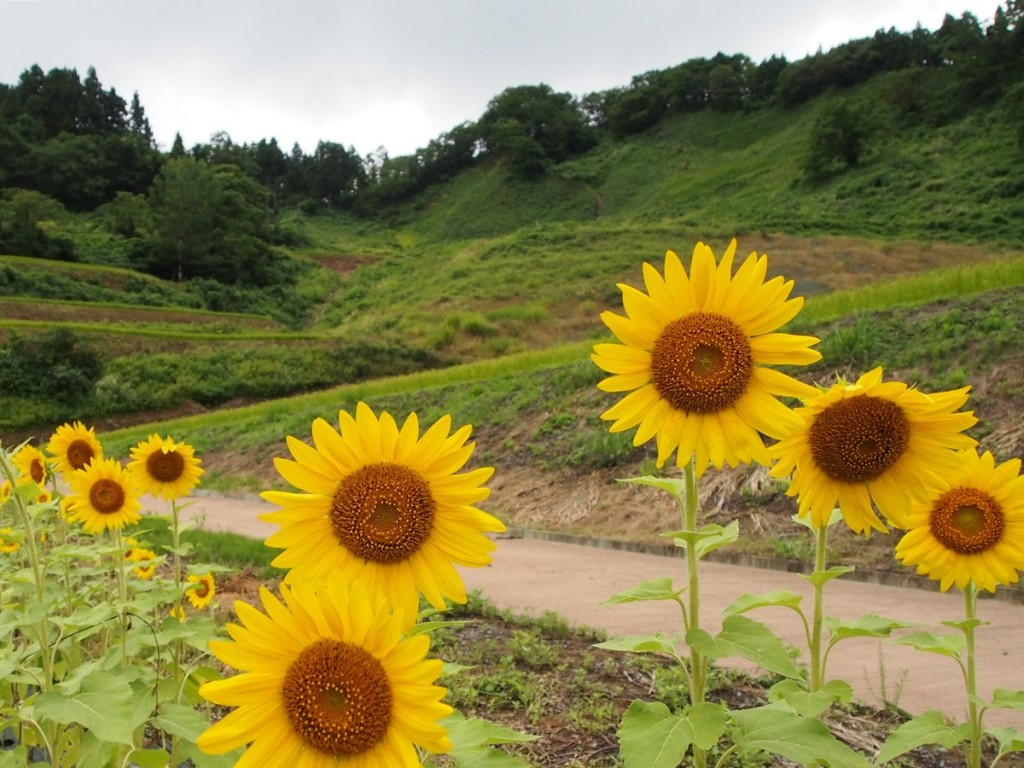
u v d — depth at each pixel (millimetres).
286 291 85750
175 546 4812
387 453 2189
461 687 4609
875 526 2506
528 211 123438
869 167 80062
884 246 60406
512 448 14656
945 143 78750
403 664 1734
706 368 2326
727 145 120500
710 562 8867
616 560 9148
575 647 5504
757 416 2309
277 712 1767
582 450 13273
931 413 2441
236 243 87125
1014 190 65125
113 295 69438
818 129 85125
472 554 2164
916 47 114250
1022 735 2703
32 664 3936
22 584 4223
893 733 2791
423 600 5648
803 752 2166
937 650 2928
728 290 2369
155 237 85562
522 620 6082
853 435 2426
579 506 11742
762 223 72625
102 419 37750
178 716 2738
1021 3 85750
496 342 50250
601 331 50938
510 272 68938
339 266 99875
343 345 46500
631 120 137625
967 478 3004
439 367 45375
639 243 72938
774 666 2162
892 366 11938
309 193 148000
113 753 2859
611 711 4293
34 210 77938
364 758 1736
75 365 39875
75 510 4734
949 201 67438
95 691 2416
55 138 123438
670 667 4949
